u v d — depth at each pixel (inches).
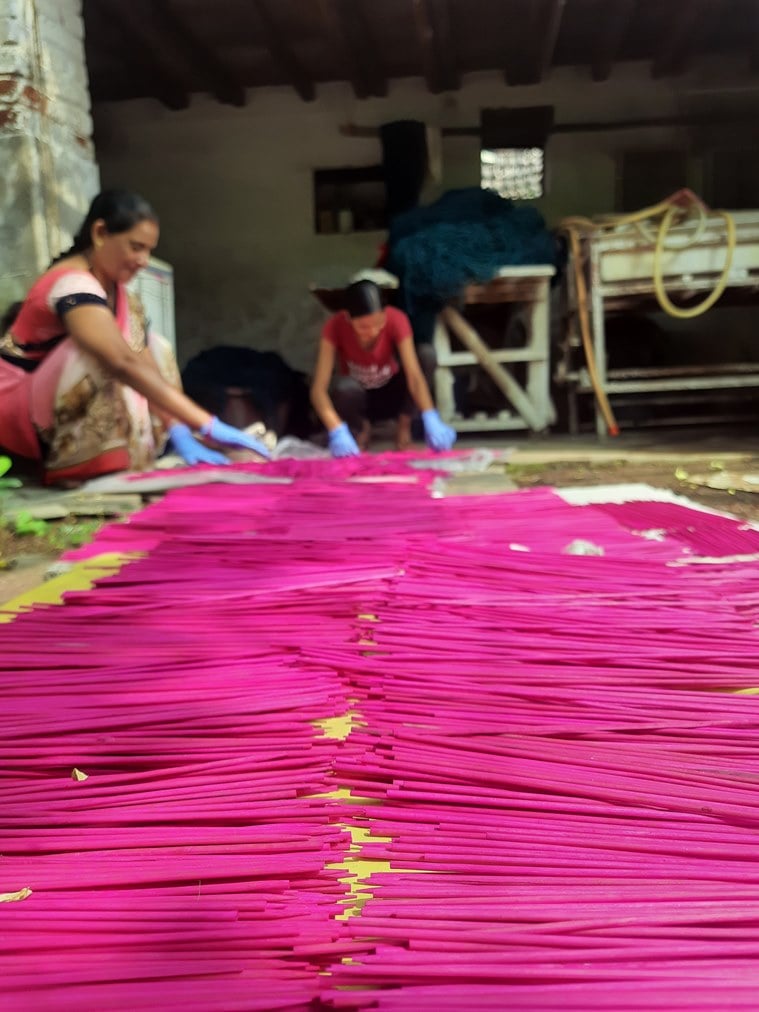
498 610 55.8
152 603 59.2
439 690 44.6
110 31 211.8
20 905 28.1
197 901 28.5
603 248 187.8
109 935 27.0
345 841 32.1
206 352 219.6
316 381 155.8
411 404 174.9
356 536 77.3
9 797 35.1
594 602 57.2
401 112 260.5
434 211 208.4
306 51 233.1
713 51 241.8
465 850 30.9
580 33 225.6
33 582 75.0
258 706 42.8
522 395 200.7
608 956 25.5
